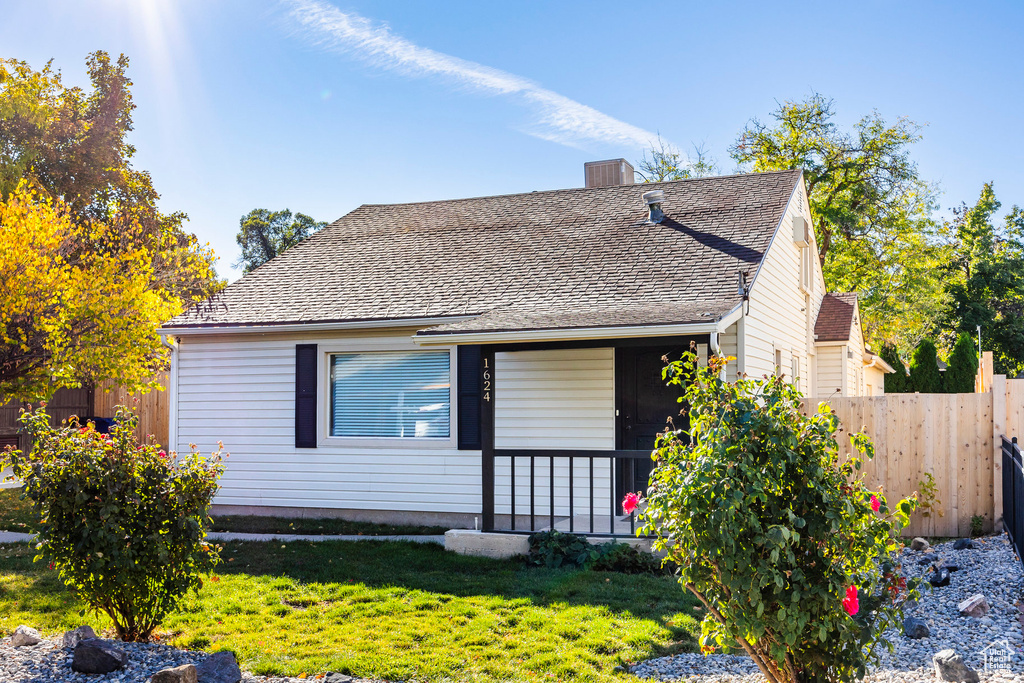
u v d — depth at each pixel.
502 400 11.34
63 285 12.80
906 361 42.03
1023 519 7.21
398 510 11.67
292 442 12.23
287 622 6.61
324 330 12.02
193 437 12.75
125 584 5.87
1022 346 40.78
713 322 8.62
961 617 6.30
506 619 6.55
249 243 41.03
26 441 19.19
